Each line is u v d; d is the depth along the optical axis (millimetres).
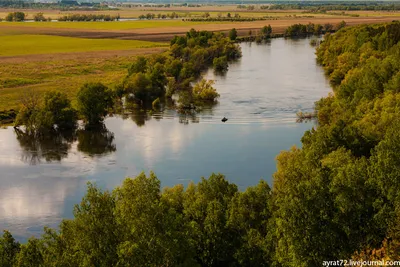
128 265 30688
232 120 98188
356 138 60000
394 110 66438
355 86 90000
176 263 32500
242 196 41312
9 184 67500
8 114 99688
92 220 32594
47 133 92250
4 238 35875
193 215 41969
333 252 32594
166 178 68625
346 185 34906
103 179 69188
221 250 38812
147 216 32031
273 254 36250
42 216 58625
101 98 97625
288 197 35656
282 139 84750
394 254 30109
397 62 90500
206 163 73875
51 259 32875
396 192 33125
